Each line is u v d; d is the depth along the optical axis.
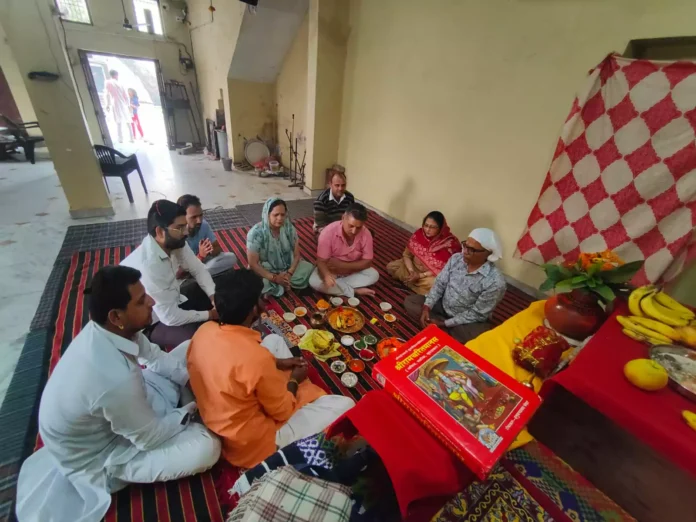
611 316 1.14
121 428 0.95
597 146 2.02
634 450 0.88
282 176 5.36
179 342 1.69
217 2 4.88
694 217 1.76
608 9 1.88
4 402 1.42
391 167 3.71
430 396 0.77
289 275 2.33
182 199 2.04
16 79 5.34
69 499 1.03
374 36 3.48
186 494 1.13
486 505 1.03
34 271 2.37
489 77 2.56
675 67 1.67
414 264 2.57
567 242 2.28
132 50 6.15
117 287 0.92
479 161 2.79
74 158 3.02
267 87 5.51
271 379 1.08
